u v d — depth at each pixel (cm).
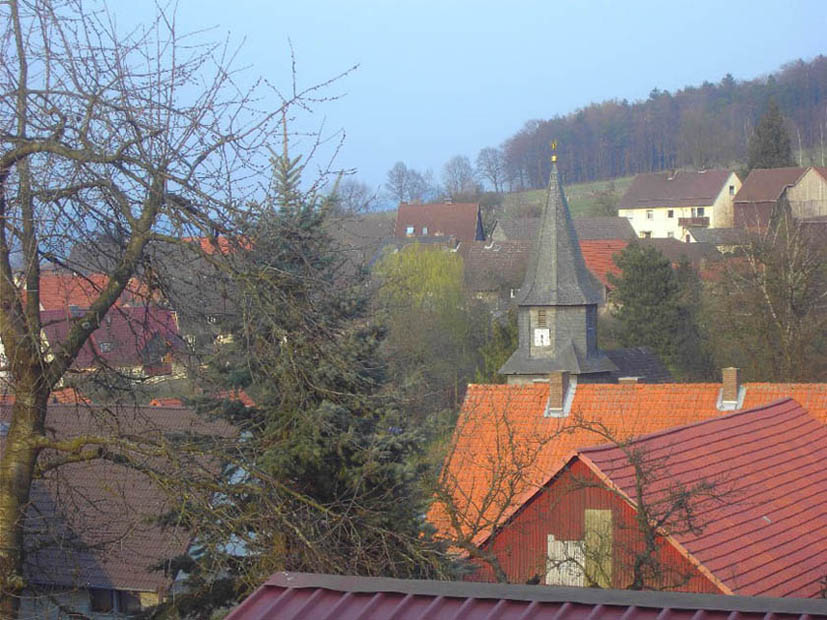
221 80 1603
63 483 1736
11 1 1547
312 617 986
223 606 2019
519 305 8119
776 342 7694
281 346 1680
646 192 18412
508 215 19250
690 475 3150
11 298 1555
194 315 1670
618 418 4812
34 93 1538
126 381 1744
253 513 1652
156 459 1667
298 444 1962
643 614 970
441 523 3422
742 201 14950
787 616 950
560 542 3139
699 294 9200
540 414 4875
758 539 2917
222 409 2080
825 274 7825
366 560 1814
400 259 8025
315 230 1867
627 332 9138
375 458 2038
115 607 3067
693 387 4916
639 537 2875
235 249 1597
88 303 1703
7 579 1563
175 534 1820
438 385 5812
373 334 2123
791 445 3647
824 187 14762
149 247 1647
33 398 1593
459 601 1015
